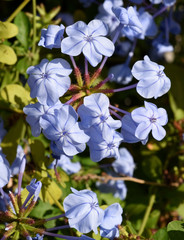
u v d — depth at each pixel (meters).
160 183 0.41
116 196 0.41
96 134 0.30
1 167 0.31
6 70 0.40
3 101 0.38
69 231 0.35
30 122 0.31
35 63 0.40
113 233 0.32
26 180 0.37
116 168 0.41
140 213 0.40
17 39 0.40
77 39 0.31
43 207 0.36
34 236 0.31
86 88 0.32
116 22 0.41
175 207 0.41
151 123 0.31
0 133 0.39
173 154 0.43
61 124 0.30
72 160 0.41
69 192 0.36
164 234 0.33
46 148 0.40
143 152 0.43
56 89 0.30
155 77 0.31
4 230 0.31
